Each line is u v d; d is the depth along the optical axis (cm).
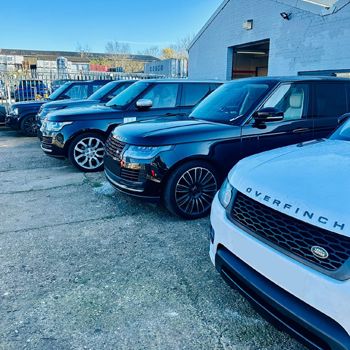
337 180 188
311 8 1018
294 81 434
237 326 230
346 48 926
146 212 430
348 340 151
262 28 1246
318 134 448
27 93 1514
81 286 273
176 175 377
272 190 196
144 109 616
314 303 164
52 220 405
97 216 417
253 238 198
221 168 400
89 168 625
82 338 218
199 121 426
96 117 608
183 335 222
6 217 414
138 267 301
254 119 407
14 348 209
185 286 274
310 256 169
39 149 870
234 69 1989
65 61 3128
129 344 214
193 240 353
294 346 212
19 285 274
